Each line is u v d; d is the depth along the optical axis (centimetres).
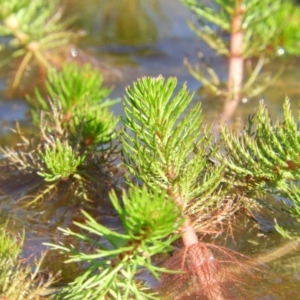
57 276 37
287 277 36
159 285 35
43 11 62
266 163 36
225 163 36
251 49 57
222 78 62
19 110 58
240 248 37
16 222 41
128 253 32
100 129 42
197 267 35
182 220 31
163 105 34
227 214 36
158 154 34
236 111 56
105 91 49
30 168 44
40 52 62
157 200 30
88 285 33
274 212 40
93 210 41
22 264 37
